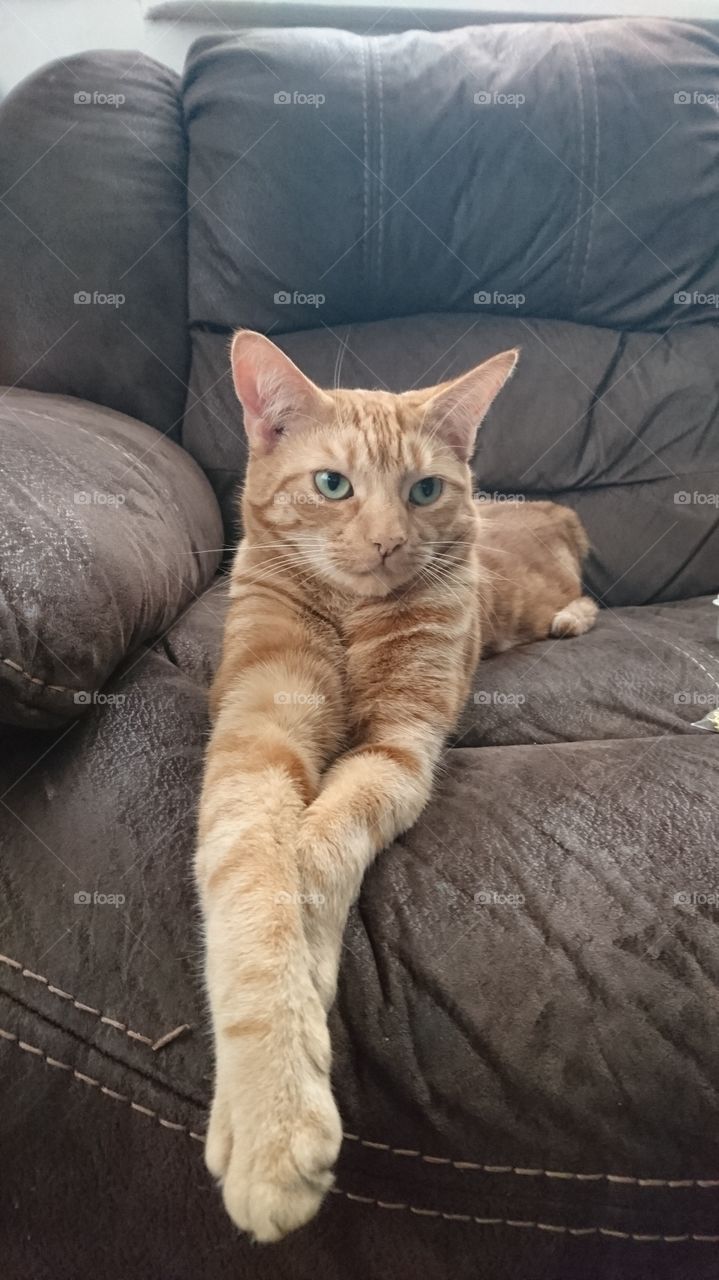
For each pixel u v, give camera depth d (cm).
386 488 138
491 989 83
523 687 154
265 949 83
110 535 119
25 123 204
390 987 85
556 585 209
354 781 109
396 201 218
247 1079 77
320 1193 73
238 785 101
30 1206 83
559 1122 80
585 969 84
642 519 232
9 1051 83
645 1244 82
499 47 226
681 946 86
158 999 85
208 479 218
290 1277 83
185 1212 82
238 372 139
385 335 229
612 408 231
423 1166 81
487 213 222
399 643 141
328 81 212
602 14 284
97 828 95
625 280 233
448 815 106
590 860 94
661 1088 80
